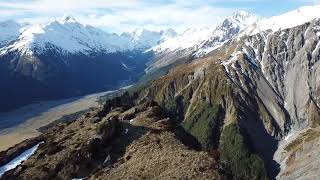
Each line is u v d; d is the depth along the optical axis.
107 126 119.19
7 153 129.50
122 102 177.38
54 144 122.94
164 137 117.00
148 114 137.62
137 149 111.19
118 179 96.81
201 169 96.00
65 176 106.88
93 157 111.69
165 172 95.69
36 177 107.06
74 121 155.50
